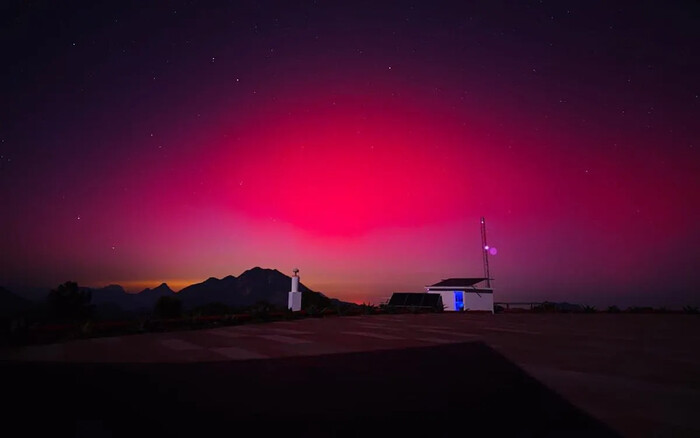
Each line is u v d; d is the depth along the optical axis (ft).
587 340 36.73
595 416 15.25
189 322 51.44
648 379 21.08
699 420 14.75
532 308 88.69
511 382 20.68
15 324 35.81
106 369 23.91
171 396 18.15
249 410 16.21
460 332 44.14
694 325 51.93
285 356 28.45
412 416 15.48
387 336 40.45
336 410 16.20
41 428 14.08
